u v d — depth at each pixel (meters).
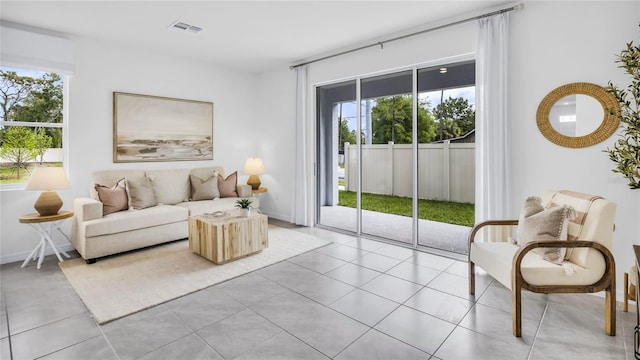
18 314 2.35
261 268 3.26
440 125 3.83
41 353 1.89
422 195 4.01
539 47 2.91
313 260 3.49
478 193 3.27
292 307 2.45
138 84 4.49
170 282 2.89
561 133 2.83
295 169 5.21
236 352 1.90
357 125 4.48
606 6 2.61
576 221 2.20
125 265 3.32
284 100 5.41
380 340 2.02
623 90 2.54
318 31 3.82
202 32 3.83
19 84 3.62
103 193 3.74
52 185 3.35
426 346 1.95
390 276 3.05
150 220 3.78
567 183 2.83
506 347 1.94
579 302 2.53
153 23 3.54
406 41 3.83
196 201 4.71
